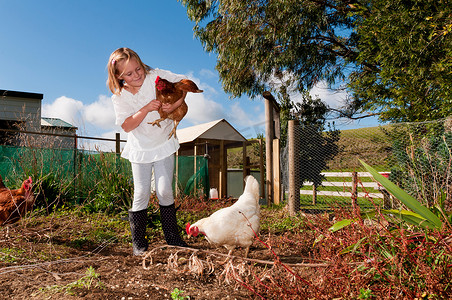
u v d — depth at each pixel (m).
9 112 12.07
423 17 8.47
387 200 4.74
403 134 6.65
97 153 8.05
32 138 7.81
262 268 3.36
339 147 7.98
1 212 3.95
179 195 9.34
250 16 14.70
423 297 2.02
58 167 7.48
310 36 15.08
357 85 11.27
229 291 2.72
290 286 2.51
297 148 7.33
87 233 5.00
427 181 4.19
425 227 2.65
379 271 2.15
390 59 9.10
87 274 2.92
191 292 2.69
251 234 3.50
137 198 3.84
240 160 16.78
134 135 3.78
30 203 4.26
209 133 12.26
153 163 3.93
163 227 3.98
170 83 3.35
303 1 13.53
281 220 6.57
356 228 3.09
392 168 6.18
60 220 5.84
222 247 4.38
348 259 2.63
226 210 3.53
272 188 9.57
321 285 2.35
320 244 3.17
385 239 2.64
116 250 4.23
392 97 10.06
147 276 3.04
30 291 2.63
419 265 2.15
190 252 3.86
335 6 14.77
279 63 15.16
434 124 6.08
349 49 15.98
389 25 9.06
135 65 3.34
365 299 2.08
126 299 2.50
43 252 3.86
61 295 2.51
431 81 7.76
